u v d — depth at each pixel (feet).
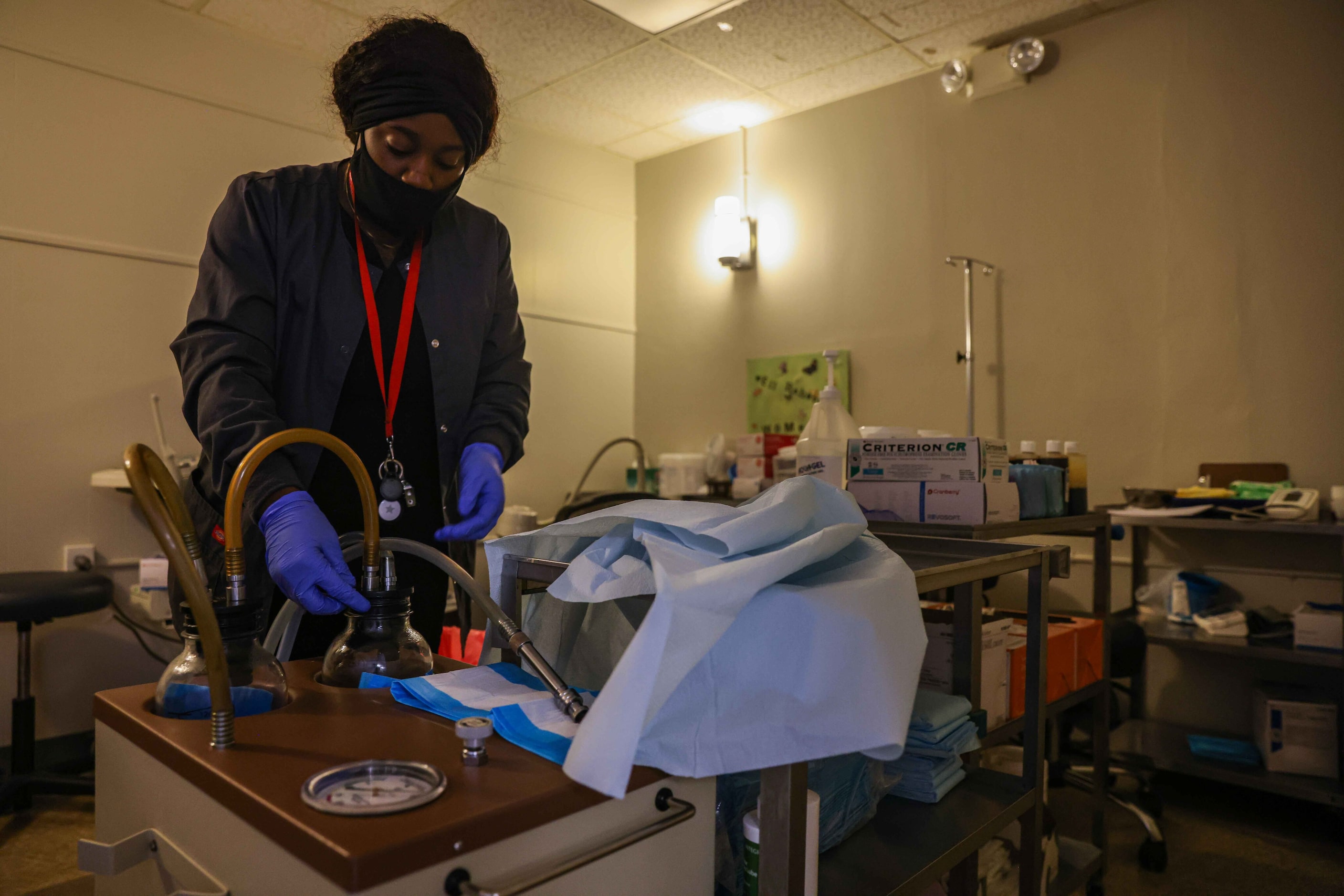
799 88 12.91
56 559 9.62
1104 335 10.71
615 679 2.22
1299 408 9.35
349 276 4.63
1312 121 9.33
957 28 11.09
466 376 5.03
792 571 2.66
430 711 2.72
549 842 2.10
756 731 2.49
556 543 3.61
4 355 9.30
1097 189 10.79
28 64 9.40
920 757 4.16
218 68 10.77
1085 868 5.95
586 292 15.23
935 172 12.23
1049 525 5.90
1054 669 6.10
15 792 8.26
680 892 2.50
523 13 10.72
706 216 14.99
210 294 4.26
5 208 9.25
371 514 3.14
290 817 1.90
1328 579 9.20
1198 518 8.75
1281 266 9.49
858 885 3.29
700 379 15.05
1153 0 10.37
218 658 2.33
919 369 12.33
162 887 2.47
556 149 14.76
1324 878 7.23
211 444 3.75
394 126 3.95
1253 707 9.12
